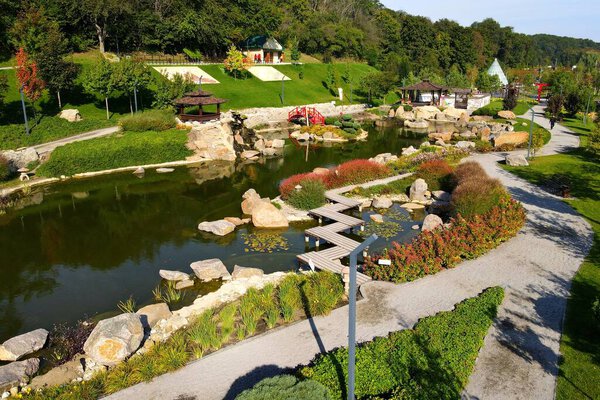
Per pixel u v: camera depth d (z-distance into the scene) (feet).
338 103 317.83
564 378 48.03
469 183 99.35
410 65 426.51
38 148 152.05
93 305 69.46
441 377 46.62
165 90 205.57
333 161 169.48
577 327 57.52
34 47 182.70
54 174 140.87
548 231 90.63
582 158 150.61
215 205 117.39
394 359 49.37
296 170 155.63
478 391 46.16
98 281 77.05
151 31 303.68
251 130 204.13
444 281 70.54
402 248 76.43
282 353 53.01
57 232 99.60
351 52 451.53
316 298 64.49
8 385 49.42
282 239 94.22
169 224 103.81
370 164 133.49
